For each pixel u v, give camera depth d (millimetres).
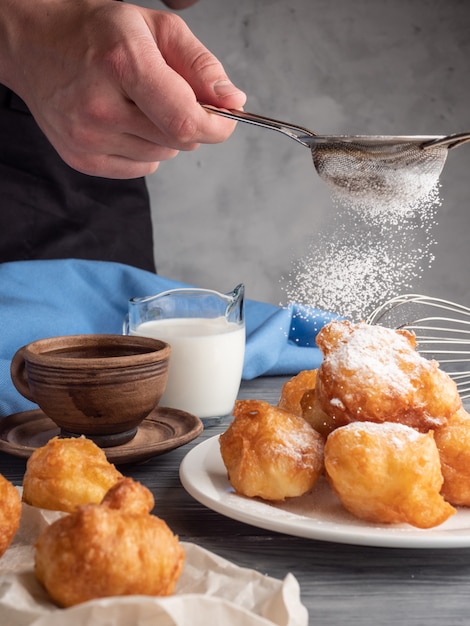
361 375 554
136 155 729
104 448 631
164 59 710
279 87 1974
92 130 703
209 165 1980
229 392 754
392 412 549
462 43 1956
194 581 433
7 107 1186
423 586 464
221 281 2025
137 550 404
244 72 1971
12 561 457
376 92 1978
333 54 1964
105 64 662
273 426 545
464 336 1396
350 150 622
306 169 1983
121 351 666
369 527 507
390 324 1214
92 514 407
